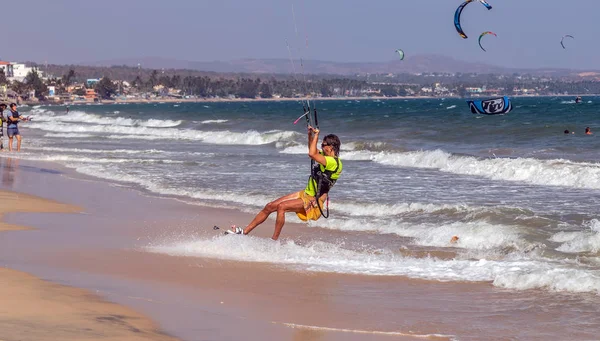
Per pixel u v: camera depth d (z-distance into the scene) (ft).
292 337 33.14
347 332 34.24
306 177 104.06
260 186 94.07
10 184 96.07
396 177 104.83
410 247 57.26
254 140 200.03
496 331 34.86
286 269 48.16
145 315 35.22
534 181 98.17
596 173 92.22
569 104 503.61
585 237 55.36
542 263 49.88
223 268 47.91
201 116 422.41
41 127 301.84
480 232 59.47
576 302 40.16
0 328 30.19
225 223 68.33
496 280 44.86
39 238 57.26
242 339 32.32
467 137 174.50
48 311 33.78
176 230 63.57
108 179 105.19
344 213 74.08
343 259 51.96
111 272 45.44
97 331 30.86
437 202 78.89
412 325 35.76
